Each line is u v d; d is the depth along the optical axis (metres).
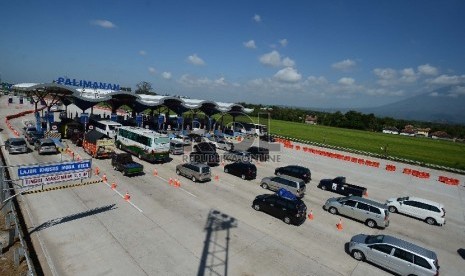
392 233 19.80
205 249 15.47
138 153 34.38
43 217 17.70
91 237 15.73
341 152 52.47
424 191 31.06
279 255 15.55
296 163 39.72
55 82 43.38
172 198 22.30
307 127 104.00
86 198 21.08
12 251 13.91
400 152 59.78
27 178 16.28
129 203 20.66
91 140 33.44
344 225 20.16
